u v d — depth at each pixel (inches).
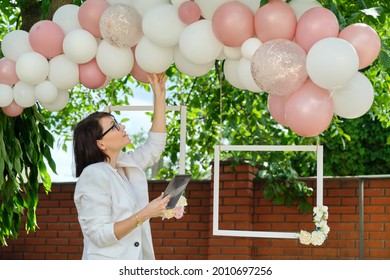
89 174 150.0
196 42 158.4
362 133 412.8
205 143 296.8
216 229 198.7
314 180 278.5
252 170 282.5
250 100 277.3
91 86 181.0
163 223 290.7
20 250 303.1
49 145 228.4
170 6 163.9
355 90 147.4
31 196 231.0
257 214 282.7
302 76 142.7
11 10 289.1
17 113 189.5
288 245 278.8
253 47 152.1
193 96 301.6
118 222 145.8
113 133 156.6
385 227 271.0
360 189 273.9
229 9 152.5
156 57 168.4
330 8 162.4
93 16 170.4
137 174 159.2
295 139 288.0
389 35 269.6
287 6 149.8
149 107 203.2
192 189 290.5
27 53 177.5
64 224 300.5
